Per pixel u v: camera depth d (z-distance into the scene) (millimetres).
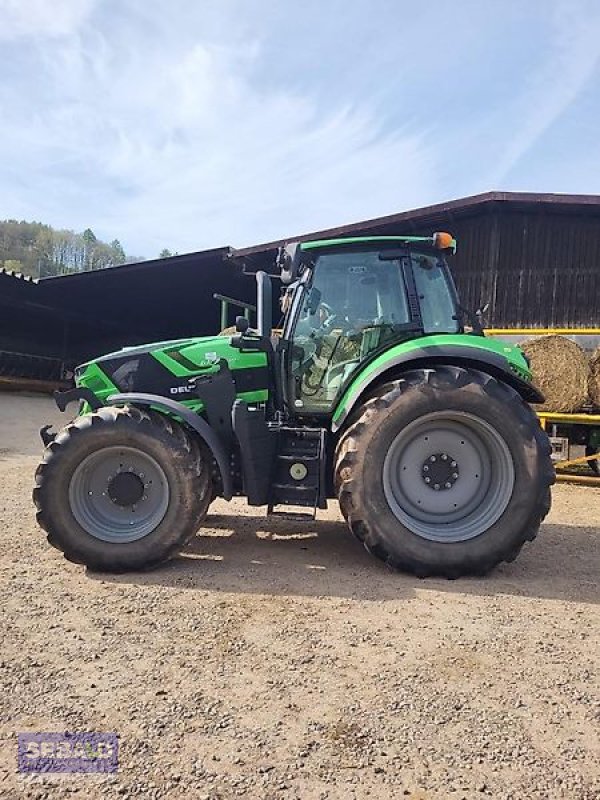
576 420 7777
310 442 4324
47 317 19734
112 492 4164
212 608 3463
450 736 2301
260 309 4660
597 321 11672
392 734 2303
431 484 4246
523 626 3316
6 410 14344
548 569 4363
